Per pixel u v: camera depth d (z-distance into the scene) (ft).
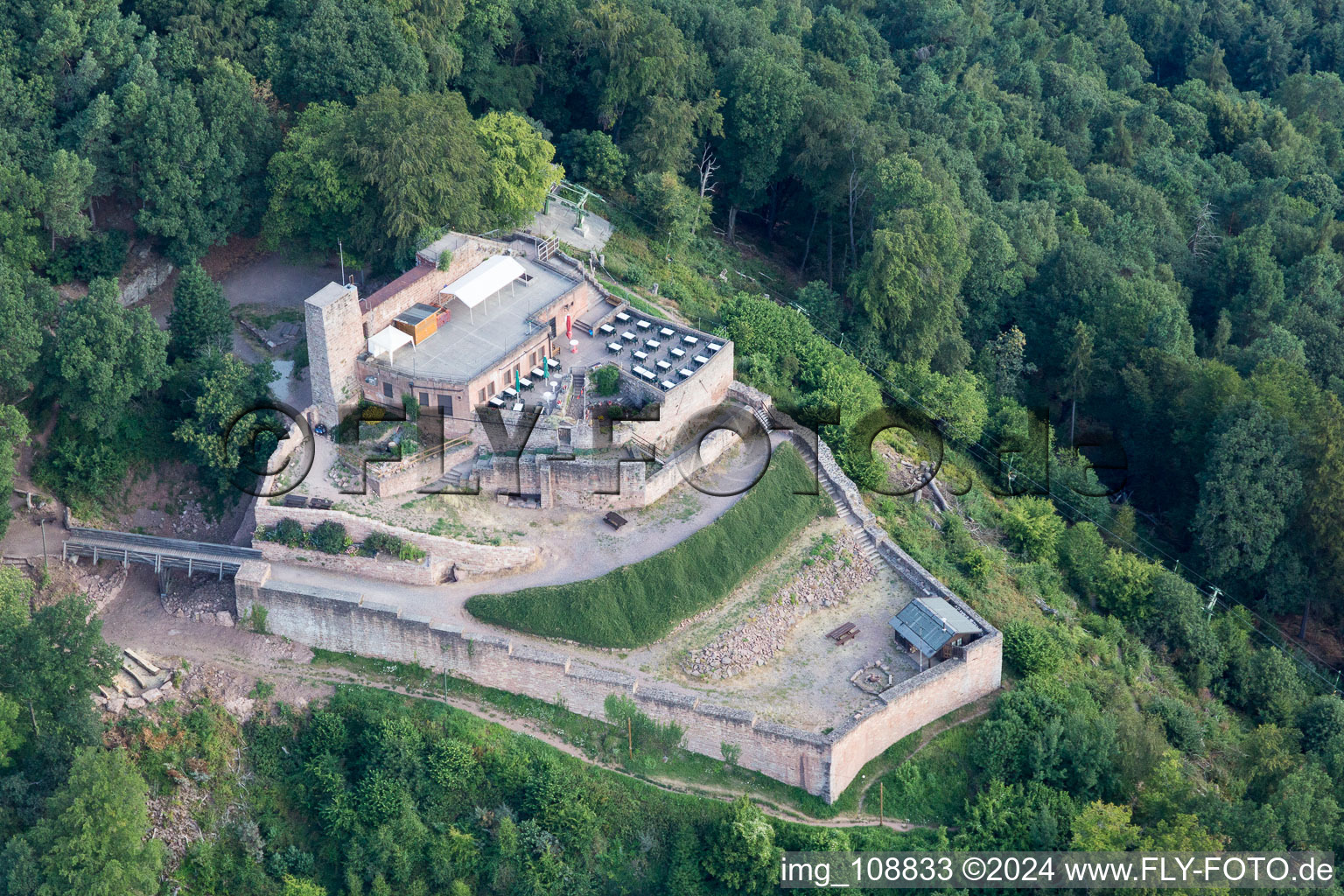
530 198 531.91
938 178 603.67
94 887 348.38
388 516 441.27
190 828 395.55
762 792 415.44
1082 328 586.86
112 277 496.64
